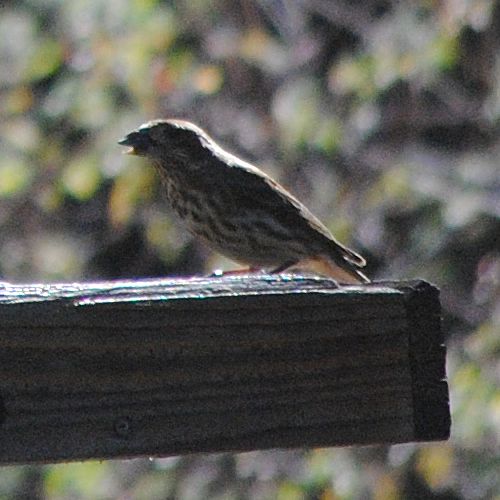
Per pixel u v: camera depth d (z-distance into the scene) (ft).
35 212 51.96
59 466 44.60
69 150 50.26
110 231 52.37
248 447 20.02
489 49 51.57
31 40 50.98
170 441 19.85
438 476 43.24
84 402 19.72
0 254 51.49
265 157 51.31
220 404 19.94
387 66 49.29
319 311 20.10
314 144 50.14
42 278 51.52
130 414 19.77
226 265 49.39
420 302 20.21
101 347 19.75
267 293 20.04
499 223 49.21
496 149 50.44
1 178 49.90
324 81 52.49
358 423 20.11
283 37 53.93
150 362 19.84
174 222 52.16
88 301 19.75
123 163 49.65
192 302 19.92
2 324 19.56
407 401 20.17
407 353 20.18
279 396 20.02
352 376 20.13
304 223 34.22
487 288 48.73
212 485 45.24
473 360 45.24
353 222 50.67
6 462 19.58
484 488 42.98
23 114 50.52
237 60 52.29
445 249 49.55
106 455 19.75
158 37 50.60
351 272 34.76
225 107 51.88
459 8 49.24
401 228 50.75
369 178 50.90
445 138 52.90
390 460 44.45
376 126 50.75
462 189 48.75
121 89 50.08
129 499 44.91
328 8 54.24
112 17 50.65
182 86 50.60
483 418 43.14
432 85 52.16
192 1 52.65
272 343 20.02
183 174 33.96
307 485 44.34
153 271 53.88
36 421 19.62
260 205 33.94
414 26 49.60
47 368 19.65
